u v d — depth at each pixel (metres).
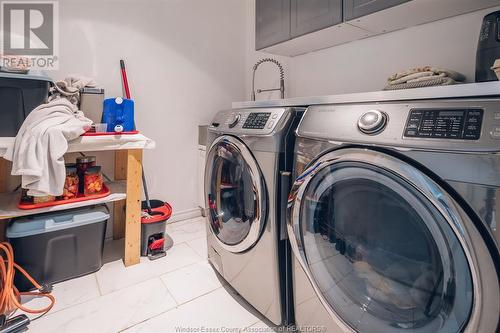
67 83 1.55
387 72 1.56
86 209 1.53
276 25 1.71
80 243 1.50
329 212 0.96
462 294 0.63
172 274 1.56
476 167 0.59
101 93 1.62
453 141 0.61
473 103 0.63
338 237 0.94
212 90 2.42
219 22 2.42
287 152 1.05
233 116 1.29
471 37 1.25
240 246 1.23
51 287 1.39
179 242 1.96
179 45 2.20
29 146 1.20
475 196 0.59
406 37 1.46
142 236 1.75
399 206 0.75
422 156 0.66
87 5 1.78
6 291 1.21
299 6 1.55
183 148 2.30
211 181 1.50
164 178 2.23
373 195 0.81
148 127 2.11
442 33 1.33
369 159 0.75
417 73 1.16
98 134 1.44
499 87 0.62
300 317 1.06
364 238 0.86
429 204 0.66
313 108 0.98
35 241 1.37
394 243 0.78
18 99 1.32
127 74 1.97
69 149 1.35
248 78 2.63
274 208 1.05
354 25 1.40
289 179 1.04
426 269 0.71
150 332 1.15
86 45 1.80
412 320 0.75
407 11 1.23
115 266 1.64
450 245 0.64
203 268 1.63
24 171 1.17
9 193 1.60
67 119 1.33
